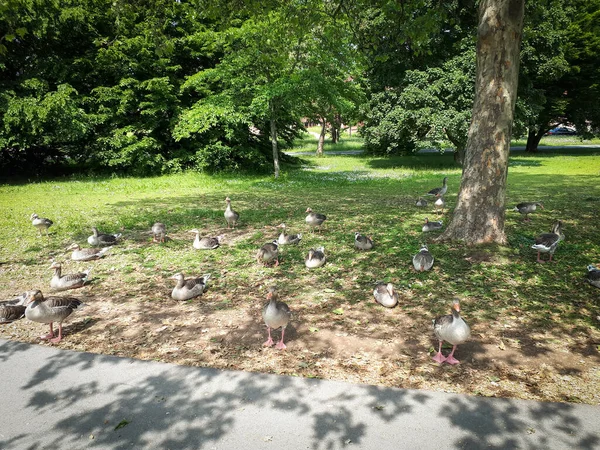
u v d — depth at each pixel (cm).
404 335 679
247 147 3138
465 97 2869
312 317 752
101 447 446
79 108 2616
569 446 433
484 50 980
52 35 2659
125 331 714
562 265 953
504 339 656
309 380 559
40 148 2970
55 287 873
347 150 5859
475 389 534
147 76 3038
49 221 1334
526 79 3081
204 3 1364
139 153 2895
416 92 2944
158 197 2142
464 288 846
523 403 504
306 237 1291
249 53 2492
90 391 543
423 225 1323
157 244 1248
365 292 854
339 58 2458
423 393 526
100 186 2523
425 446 438
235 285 915
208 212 1700
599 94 3928
